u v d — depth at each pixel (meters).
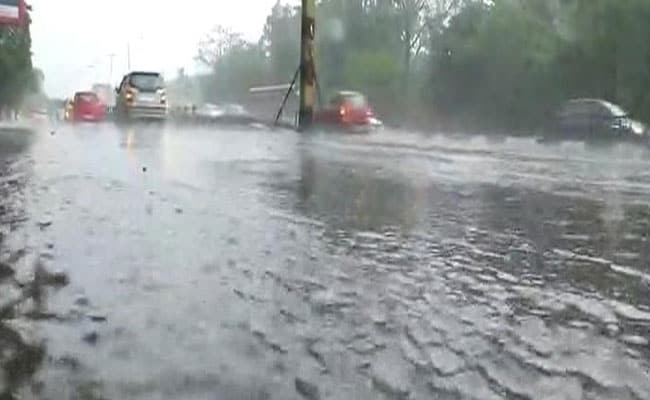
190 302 4.46
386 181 10.92
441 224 7.30
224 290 4.75
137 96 31.33
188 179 10.52
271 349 3.68
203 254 5.75
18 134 22.28
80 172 11.13
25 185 9.56
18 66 54.03
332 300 4.57
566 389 3.24
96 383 3.22
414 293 4.78
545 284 5.05
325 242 6.32
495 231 6.98
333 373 3.38
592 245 6.34
